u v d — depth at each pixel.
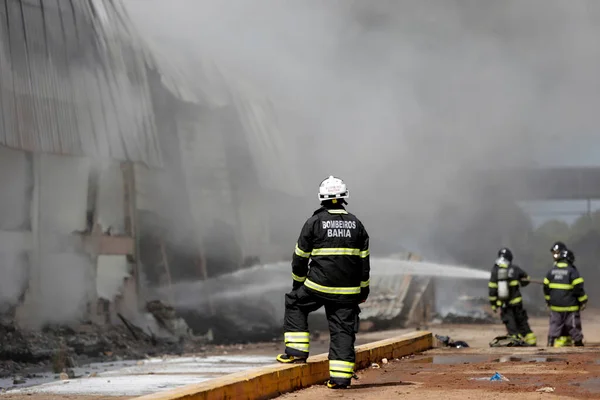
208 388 9.66
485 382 12.99
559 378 13.50
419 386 12.54
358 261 12.05
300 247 11.98
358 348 16.42
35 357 26.73
